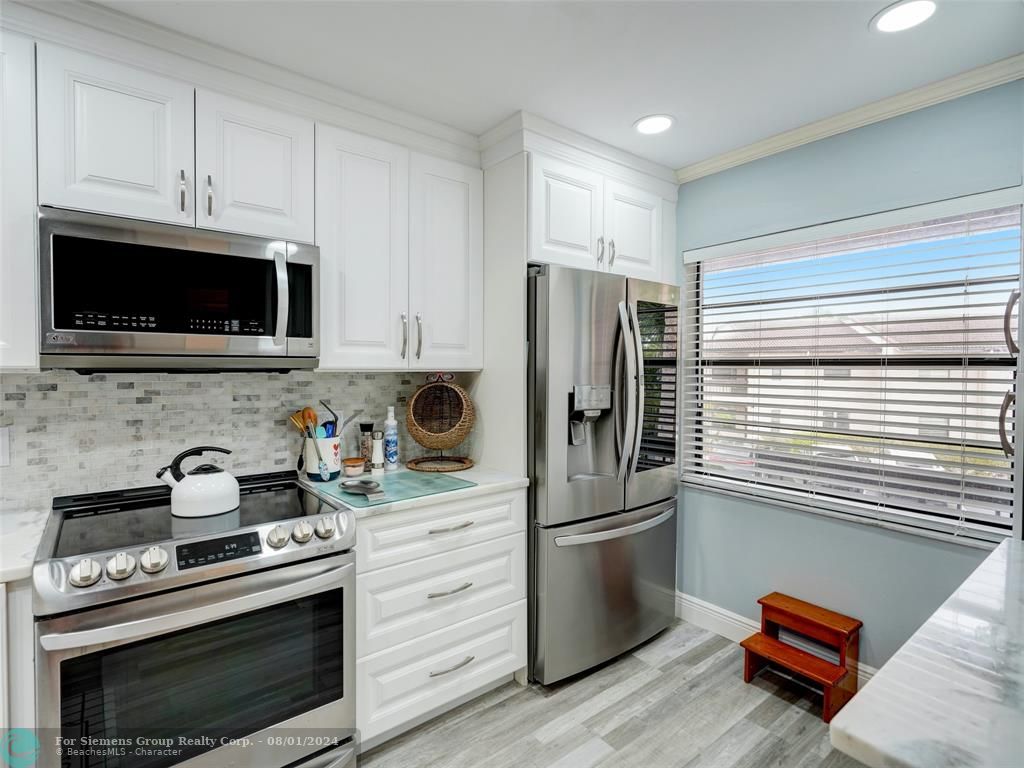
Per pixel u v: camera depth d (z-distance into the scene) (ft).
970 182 6.12
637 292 8.02
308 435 6.99
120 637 4.20
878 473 7.01
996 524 6.09
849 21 5.08
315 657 5.38
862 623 7.07
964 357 6.26
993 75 5.88
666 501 8.76
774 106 6.84
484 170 7.90
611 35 5.34
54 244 4.66
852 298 7.20
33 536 4.71
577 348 7.33
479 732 6.40
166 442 6.33
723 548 8.73
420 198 7.27
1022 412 5.78
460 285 7.70
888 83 6.26
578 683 7.45
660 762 5.93
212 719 4.76
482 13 5.01
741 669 7.79
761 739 6.31
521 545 7.25
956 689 2.45
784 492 7.93
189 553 4.65
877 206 6.88
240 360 5.75
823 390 7.50
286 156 6.11
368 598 5.82
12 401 5.44
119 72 5.08
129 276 5.02
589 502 7.55
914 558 6.64
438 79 6.22
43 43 4.73
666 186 9.11
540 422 7.16
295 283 6.01
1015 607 3.40
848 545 7.23
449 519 6.51
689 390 9.29
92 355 4.91
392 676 6.04
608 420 7.89
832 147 7.29
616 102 6.75
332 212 6.46
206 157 5.57
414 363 7.22
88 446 5.86
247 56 5.71
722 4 4.85
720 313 8.78
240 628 4.90
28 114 4.67
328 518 5.49
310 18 5.07
